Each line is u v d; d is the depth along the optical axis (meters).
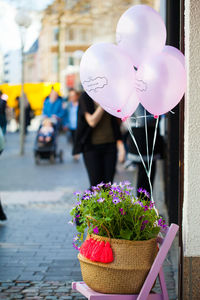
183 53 5.00
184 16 4.98
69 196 11.22
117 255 4.29
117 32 4.90
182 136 4.93
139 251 4.29
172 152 7.79
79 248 4.60
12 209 9.81
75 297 5.30
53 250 7.05
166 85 4.64
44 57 59.03
